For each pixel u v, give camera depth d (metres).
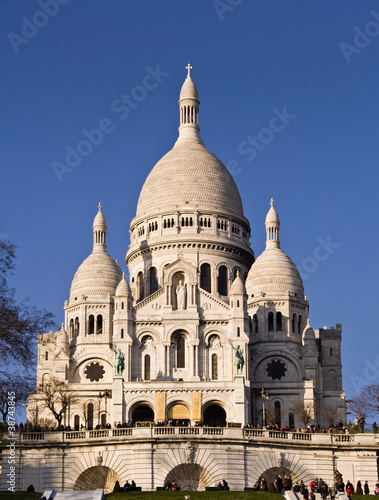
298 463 116.12
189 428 115.44
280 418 177.00
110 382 180.00
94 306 193.00
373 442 116.25
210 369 177.25
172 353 178.12
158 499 96.88
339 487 108.31
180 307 180.12
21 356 98.38
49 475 114.25
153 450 114.00
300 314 192.00
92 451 115.19
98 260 199.75
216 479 113.88
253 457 115.19
